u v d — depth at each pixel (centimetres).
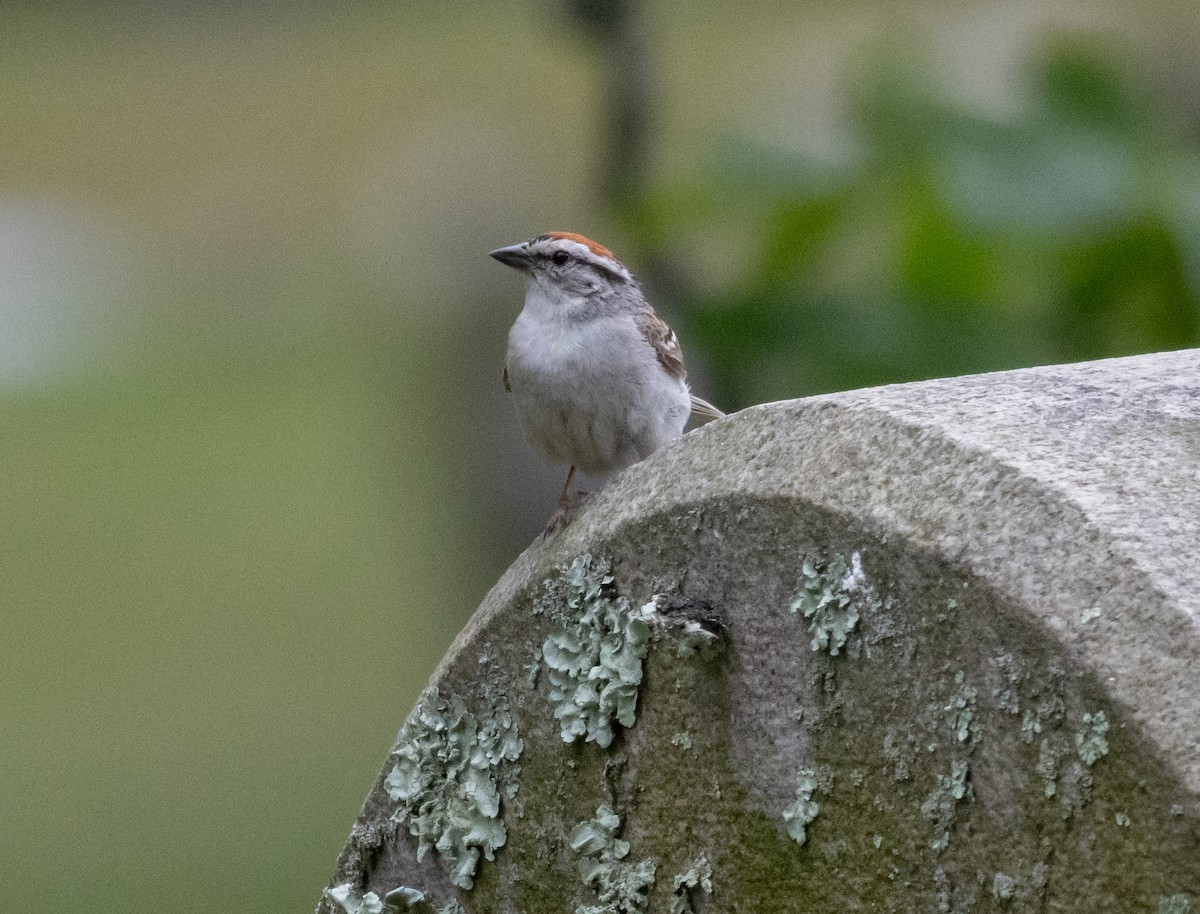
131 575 2820
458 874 546
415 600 2525
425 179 1803
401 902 562
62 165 4850
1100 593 381
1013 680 396
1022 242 779
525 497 1725
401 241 1914
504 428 1730
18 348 4425
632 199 891
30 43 4366
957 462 418
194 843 1694
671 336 855
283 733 2047
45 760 2008
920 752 422
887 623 428
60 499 3306
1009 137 789
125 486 3369
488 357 1734
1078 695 381
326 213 4538
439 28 3981
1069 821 387
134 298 4712
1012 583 395
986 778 406
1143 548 380
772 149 823
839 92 836
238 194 4653
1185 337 784
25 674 2361
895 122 802
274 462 3438
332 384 3978
